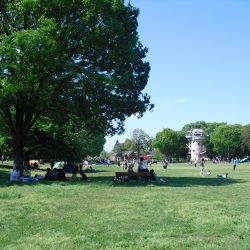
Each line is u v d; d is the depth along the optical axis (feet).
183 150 573.33
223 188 85.05
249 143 516.32
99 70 111.14
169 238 36.17
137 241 34.81
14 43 91.71
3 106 110.73
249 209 52.90
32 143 153.99
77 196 66.23
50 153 157.89
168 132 565.53
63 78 101.35
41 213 48.96
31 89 102.32
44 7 101.24
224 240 35.37
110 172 192.13
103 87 100.17
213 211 50.29
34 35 91.86
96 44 105.19
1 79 97.35
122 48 106.63
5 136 159.84
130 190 77.30
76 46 105.40
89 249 32.42
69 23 104.99
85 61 109.29
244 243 34.37
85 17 102.63
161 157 598.75
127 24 109.81
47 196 65.77
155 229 39.99
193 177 132.98
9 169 189.06
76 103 101.91
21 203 57.16
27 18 106.83
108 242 34.63
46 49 93.35
